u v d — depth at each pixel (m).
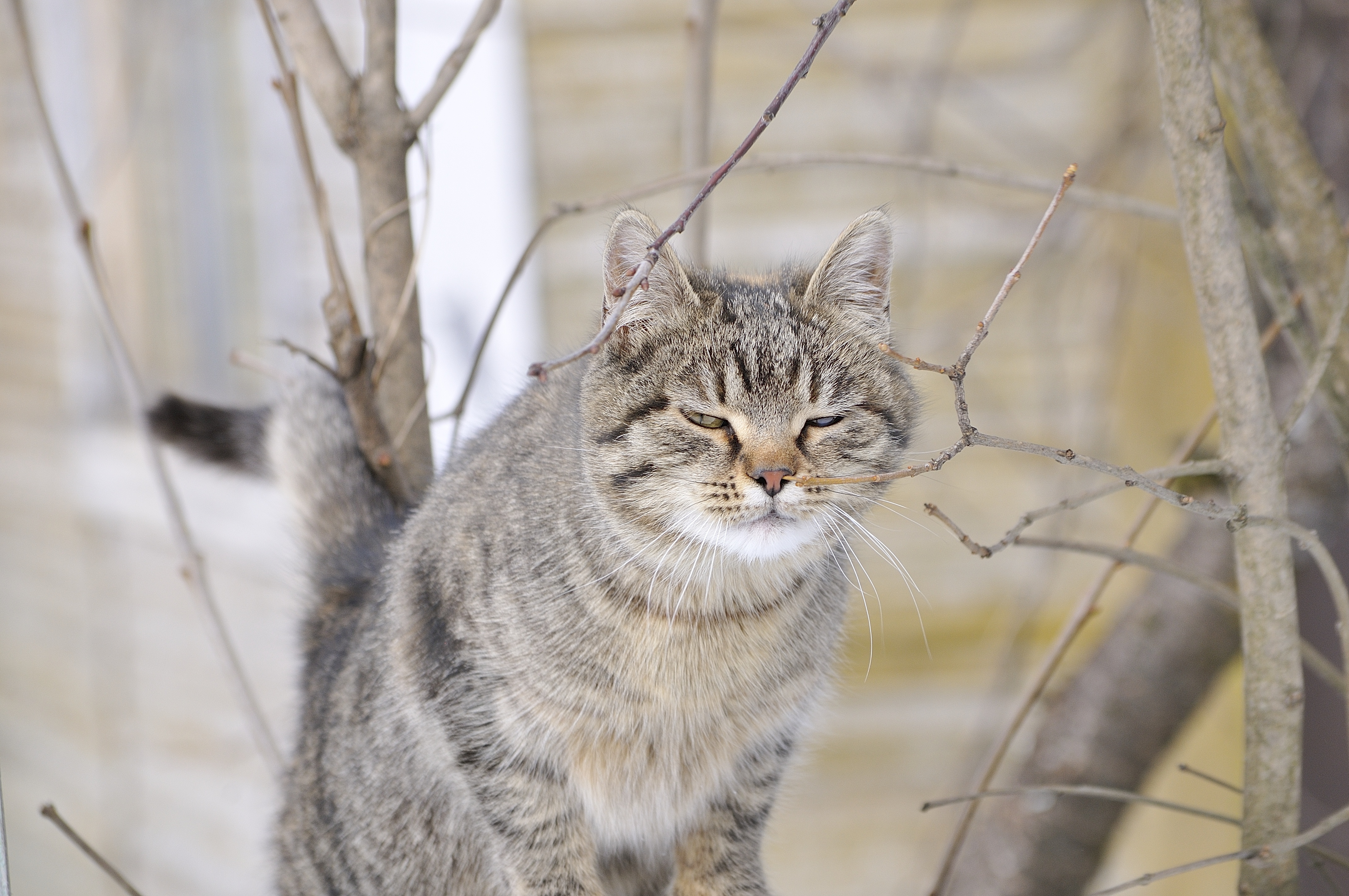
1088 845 6.64
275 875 4.74
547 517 3.91
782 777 4.37
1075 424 8.56
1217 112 3.34
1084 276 8.45
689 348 4.05
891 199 8.77
